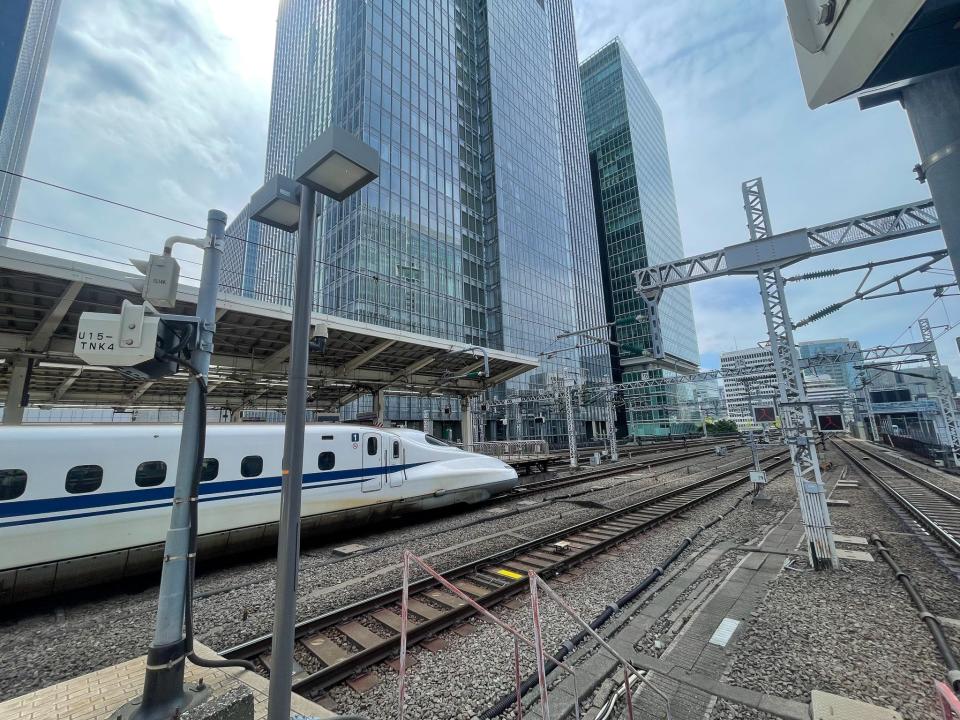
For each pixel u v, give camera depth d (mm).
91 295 12188
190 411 4113
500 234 58312
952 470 23266
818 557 8117
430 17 56781
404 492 12852
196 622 6562
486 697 4617
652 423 82438
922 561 8609
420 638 6020
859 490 17906
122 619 6941
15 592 7168
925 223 7512
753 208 9258
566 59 91688
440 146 54125
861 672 4785
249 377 19609
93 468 8008
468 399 29031
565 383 31297
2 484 7160
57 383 20859
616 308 95500
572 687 4691
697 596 7195
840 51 2443
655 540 10797
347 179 3764
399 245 45531
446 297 50406
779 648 5328
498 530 11898
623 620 6410
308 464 10953
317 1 61750
